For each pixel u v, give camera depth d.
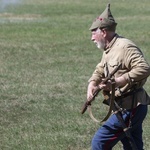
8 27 53.38
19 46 40.88
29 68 32.22
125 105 14.34
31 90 26.31
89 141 19.11
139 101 14.37
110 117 14.61
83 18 63.31
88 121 21.20
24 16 64.81
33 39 45.00
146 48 41.00
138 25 55.91
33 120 21.48
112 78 13.86
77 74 30.42
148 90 26.66
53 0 84.81
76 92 26.05
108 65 14.30
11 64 33.50
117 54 14.16
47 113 22.41
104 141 14.45
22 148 18.55
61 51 38.94
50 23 57.44
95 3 81.12
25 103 23.92
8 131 20.22
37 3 80.75
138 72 13.81
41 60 35.12
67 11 70.81
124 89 14.23
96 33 14.38
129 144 15.23
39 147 18.58
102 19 14.29
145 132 19.92
